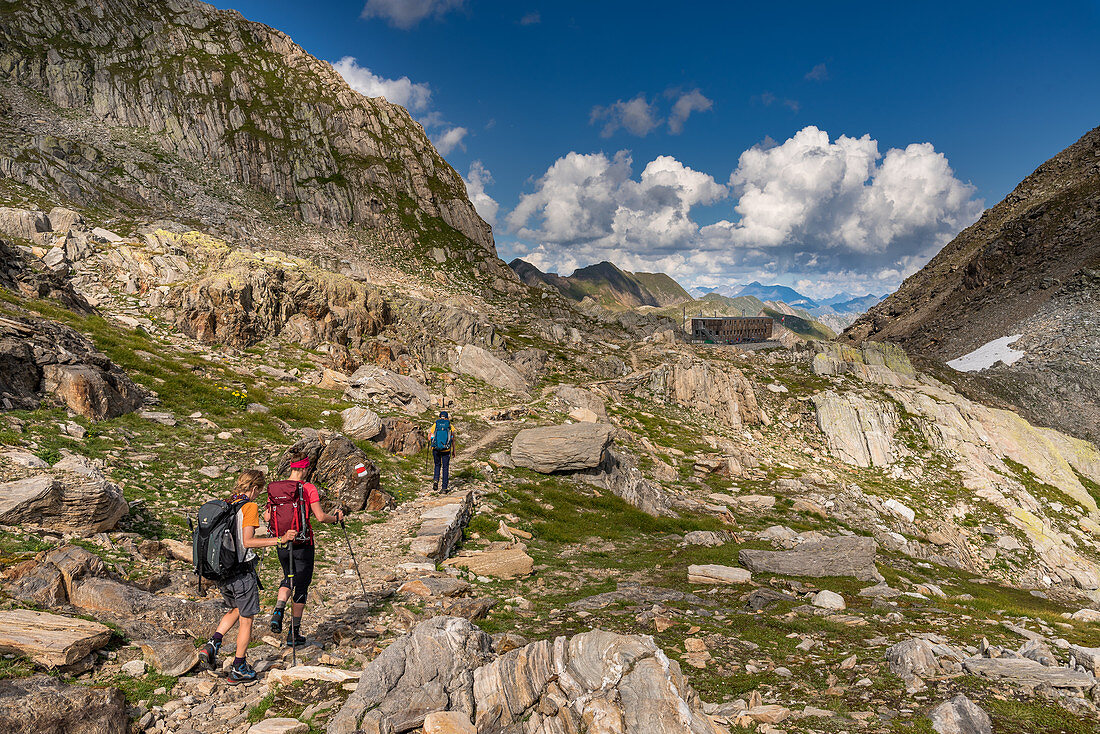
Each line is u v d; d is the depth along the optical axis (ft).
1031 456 218.18
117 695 19.31
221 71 448.65
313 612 35.12
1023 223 618.85
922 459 200.34
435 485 72.95
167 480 53.21
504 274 430.61
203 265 157.17
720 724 21.84
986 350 478.59
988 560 148.15
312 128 462.60
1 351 57.21
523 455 97.96
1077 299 475.31
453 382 151.33
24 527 33.76
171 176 348.79
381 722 19.67
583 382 200.54
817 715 24.12
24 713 16.29
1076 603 104.63
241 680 23.89
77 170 300.40
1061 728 23.21
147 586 31.83
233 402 85.81
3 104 333.62
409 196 469.98
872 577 62.13
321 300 150.41
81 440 54.29
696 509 103.19
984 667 29.63
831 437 204.23
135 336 106.22
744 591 52.13
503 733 20.29
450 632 24.30
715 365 225.35
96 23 424.46
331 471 62.69
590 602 44.98
